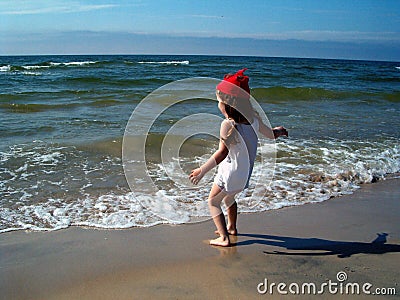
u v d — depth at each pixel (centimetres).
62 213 356
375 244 311
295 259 284
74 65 2844
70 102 973
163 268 268
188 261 278
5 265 268
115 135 623
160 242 308
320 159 545
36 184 421
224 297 235
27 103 938
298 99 1178
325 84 1747
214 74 2030
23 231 322
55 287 243
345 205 398
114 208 368
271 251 296
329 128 752
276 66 3491
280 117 852
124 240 310
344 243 312
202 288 244
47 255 283
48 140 589
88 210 363
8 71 2123
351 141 653
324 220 359
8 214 351
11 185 416
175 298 233
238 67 2952
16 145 559
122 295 236
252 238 318
